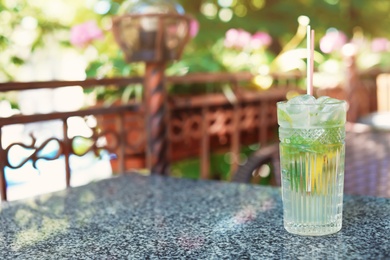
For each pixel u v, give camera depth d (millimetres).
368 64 3906
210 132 2213
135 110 1575
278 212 890
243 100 2316
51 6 2771
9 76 2373
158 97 1581
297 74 2594
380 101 3137
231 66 2660
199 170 2713
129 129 1593
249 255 708
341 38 2934
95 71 2305
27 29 2479
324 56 3359
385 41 3621
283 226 813
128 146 1581
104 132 1476
